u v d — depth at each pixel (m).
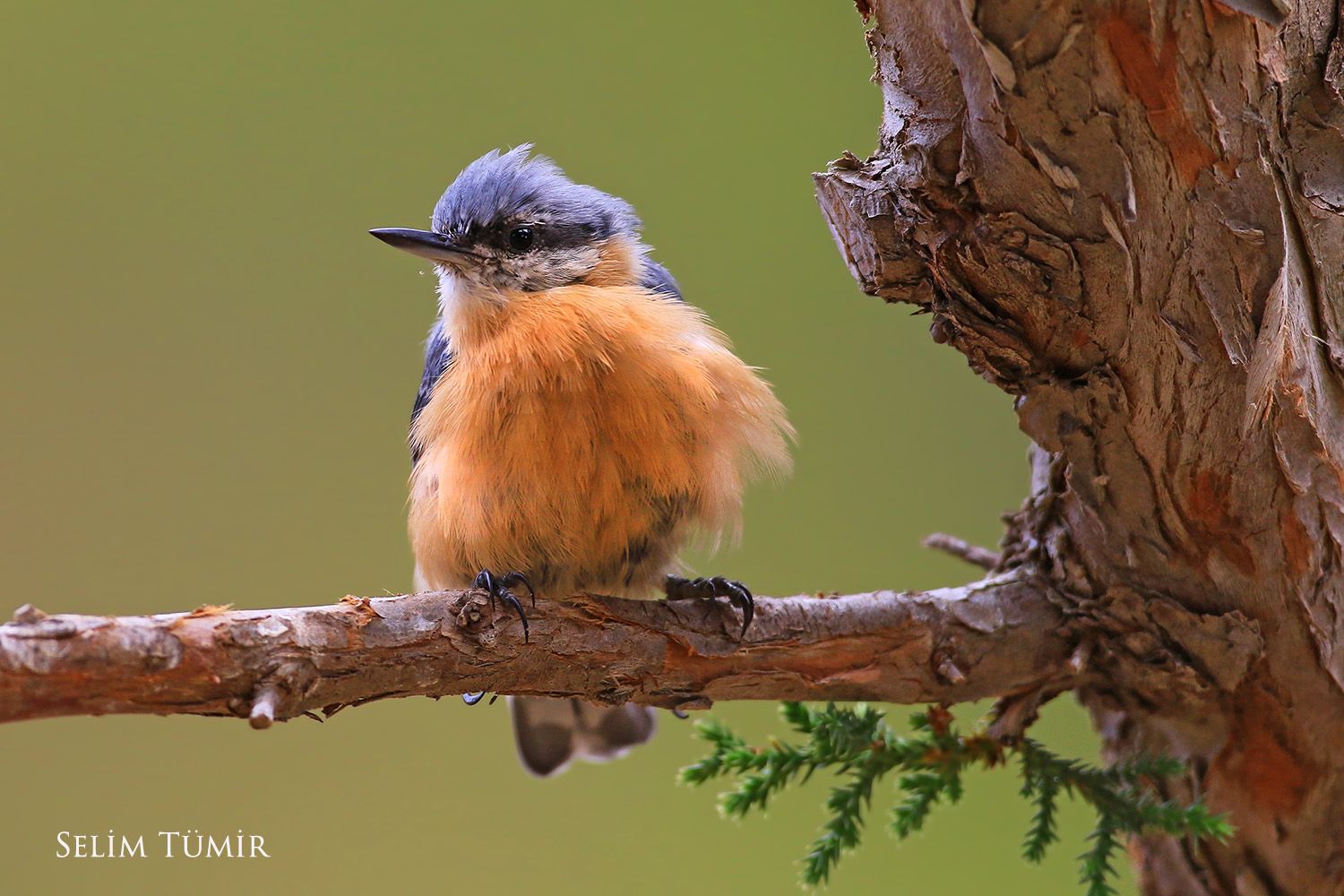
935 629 6.49
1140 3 4.48
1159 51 4.60
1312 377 5.39
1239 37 4.62
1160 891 6.95
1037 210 5.09
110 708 4.70
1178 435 5.70
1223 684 6.27
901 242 5.51
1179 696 6.42
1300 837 6.40
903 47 4.98
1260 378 5.30
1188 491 5.86
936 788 6.60
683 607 6.30
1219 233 5.07
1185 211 5.02
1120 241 5.12
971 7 4.53
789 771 6.58
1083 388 5.75
